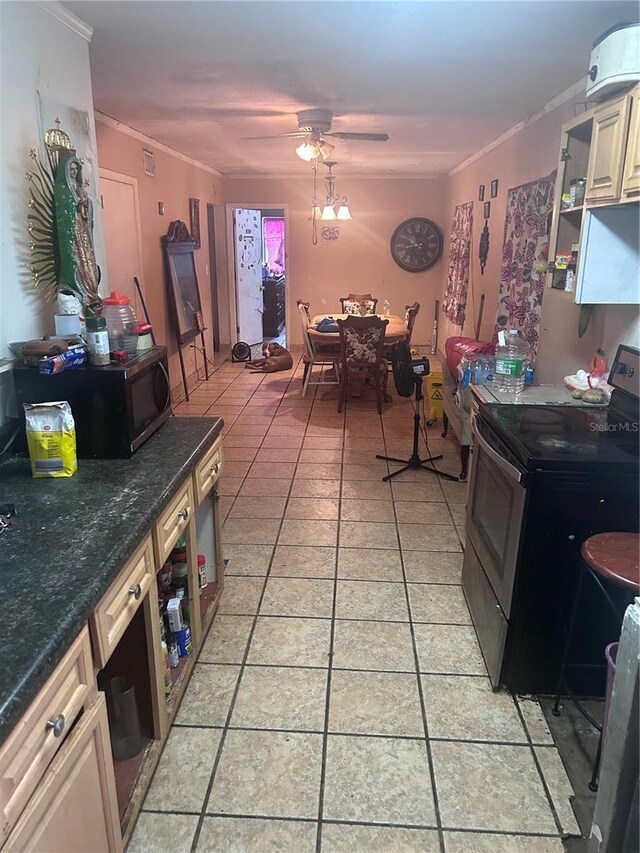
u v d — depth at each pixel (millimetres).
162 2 2109
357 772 1775
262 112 3967
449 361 4684
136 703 1744
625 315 2473
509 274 4418
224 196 8078
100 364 1954
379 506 3545
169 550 1823
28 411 1758
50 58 2133
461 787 1732
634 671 1229
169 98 3572
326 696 2068
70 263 2146
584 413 2350
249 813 1646
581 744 1887
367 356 5332
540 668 2049
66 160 2119
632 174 1897
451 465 4195
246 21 2305
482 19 2262
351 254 8320
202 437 2207
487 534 2291
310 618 2494
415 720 1972
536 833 1599
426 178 7988
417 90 3357
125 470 1879
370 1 2096
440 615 2520
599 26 2334
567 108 3326
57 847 1101
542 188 3686
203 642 2336
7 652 1038
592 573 1795
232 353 7793
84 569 1309
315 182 7586
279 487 3816
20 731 968
